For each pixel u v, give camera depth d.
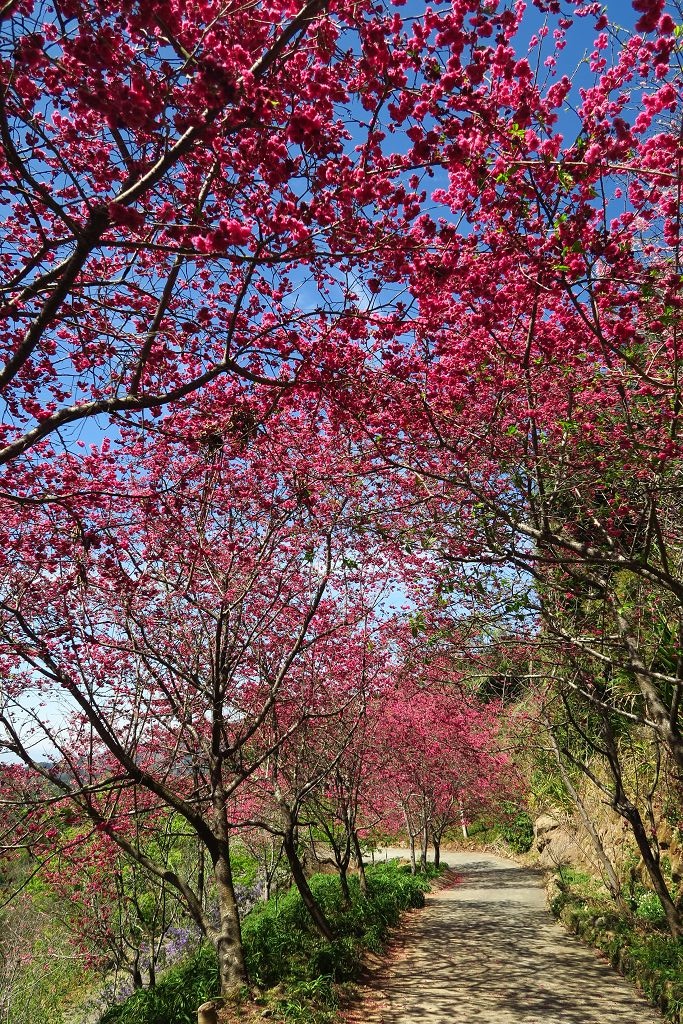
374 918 12.09
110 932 11.26
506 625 8.10
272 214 4.74
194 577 8.79
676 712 7.19
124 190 4.02
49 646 7.64
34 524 7.53
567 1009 7.52
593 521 6.59
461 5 3.94
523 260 5.21
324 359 5.84
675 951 8.16
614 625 8.77
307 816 14.78
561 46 5.13
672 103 4.48
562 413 6.35
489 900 16.61
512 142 4.40
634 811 9.33
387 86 3.99
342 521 7.57
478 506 6.08
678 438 5.25
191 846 13.44
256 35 3.93
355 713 13.49
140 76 3.46
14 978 12.27
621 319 5.04
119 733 8.97
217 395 6.48
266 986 8.07
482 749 20.00
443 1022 7.29
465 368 6.05
